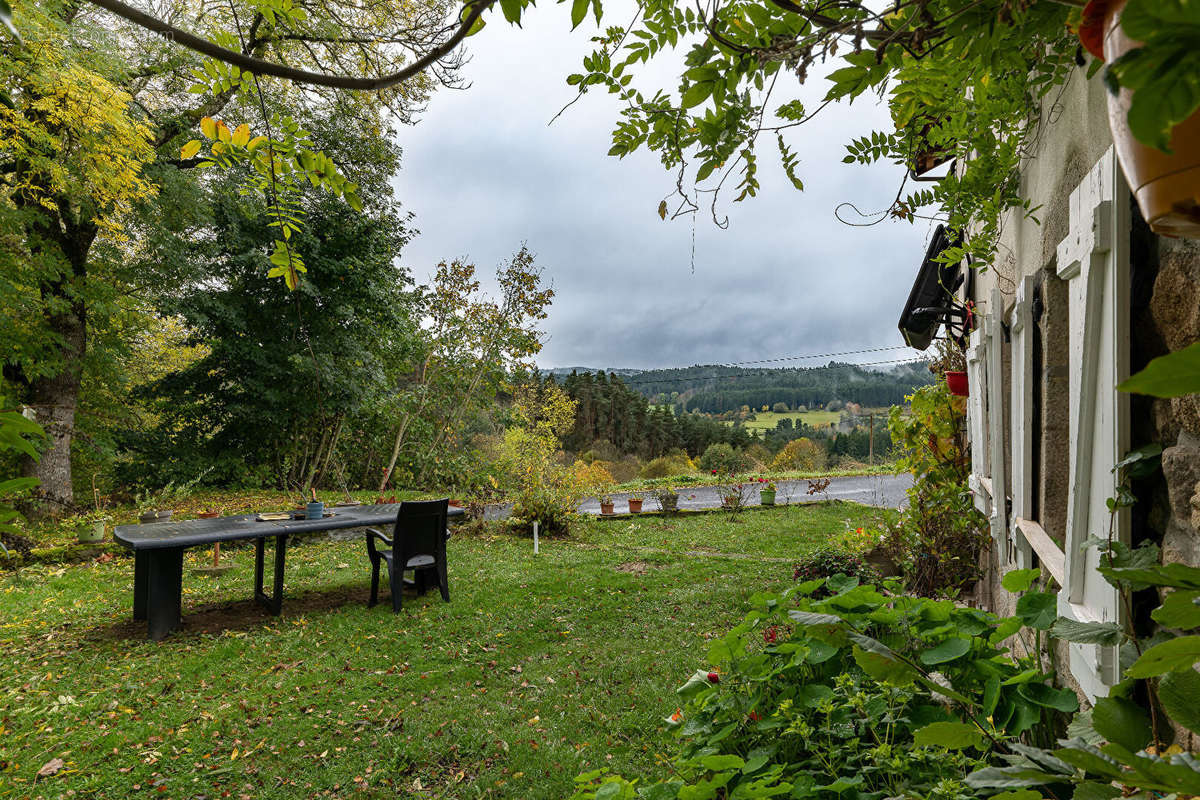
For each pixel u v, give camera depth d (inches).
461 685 178.7
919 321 215.0
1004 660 85.7
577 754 137.9
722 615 237.9
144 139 361.4
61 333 415.2
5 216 336.8
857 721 82.4
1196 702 23.5
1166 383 12.5
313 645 211.5
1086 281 64.7
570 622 235.3
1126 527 56.9
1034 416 102.6
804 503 575.5
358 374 566.3
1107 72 13.4
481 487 526.0
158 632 217.8
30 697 170.7
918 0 37.1
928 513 202.8
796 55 40.8
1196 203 18.7
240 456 552.4
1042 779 26.4
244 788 130.1
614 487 756.0
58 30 304.0
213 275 513.3
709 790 69.7
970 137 91.8
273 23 65.4
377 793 128.3
